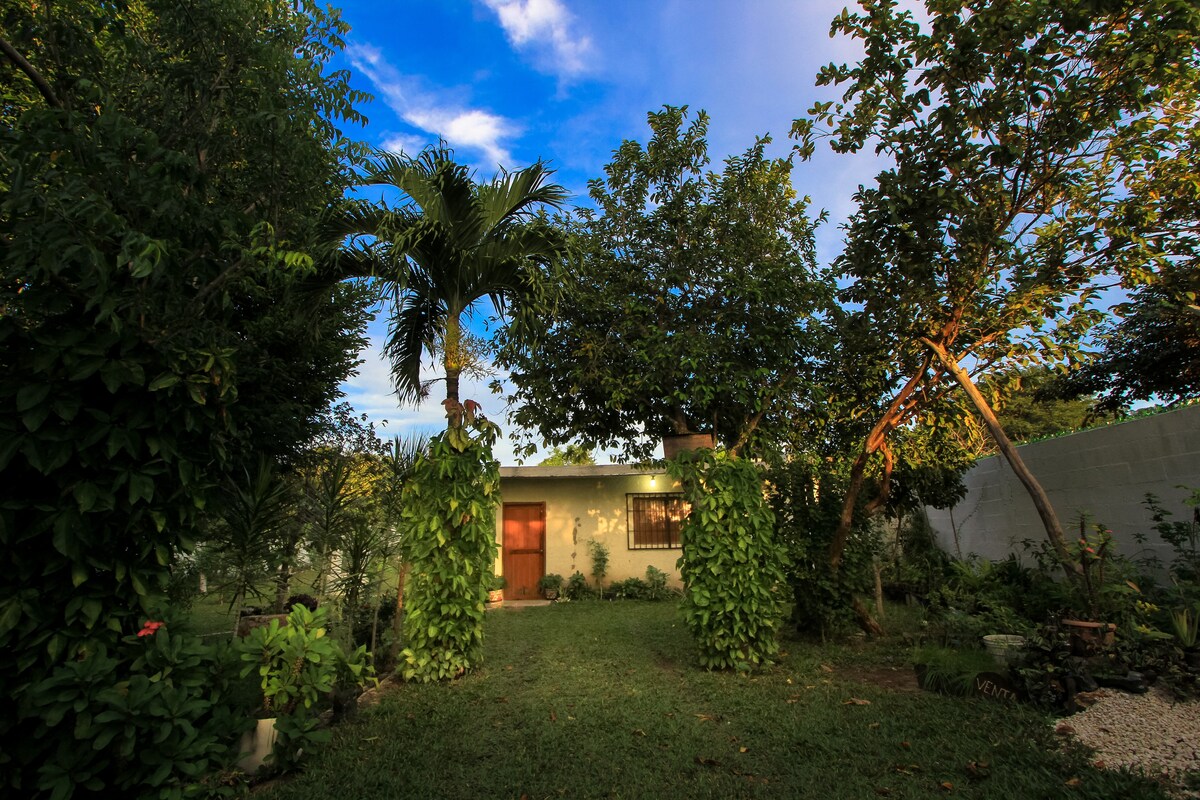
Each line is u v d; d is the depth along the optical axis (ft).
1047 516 17.37
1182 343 25.48
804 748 12.59
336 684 14.98
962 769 11.27
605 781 11.27
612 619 31.55
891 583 31.83
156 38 14.40
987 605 20.04
